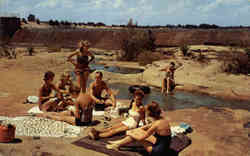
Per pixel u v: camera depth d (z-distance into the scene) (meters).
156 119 4.73
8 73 15.52
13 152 4.60
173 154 5.06
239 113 8.60
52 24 90.25
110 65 24.69
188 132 6.52
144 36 30.56
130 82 15.05
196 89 12.99
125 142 4.94
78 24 97.62
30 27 72.88
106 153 4.86
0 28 57.50
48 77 7.57
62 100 7.90
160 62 21.02
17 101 8.98
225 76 15.70
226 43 30.38
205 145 5.67
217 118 7.95
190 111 8.81
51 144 5.16
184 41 42.50
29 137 5.43
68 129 6.14
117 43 45.81
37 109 7.70
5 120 6.20
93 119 7.16
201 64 19.52
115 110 7.64
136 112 5.70
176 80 14.87
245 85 13.50
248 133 6.59
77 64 9.09
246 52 17.02
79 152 4.87
